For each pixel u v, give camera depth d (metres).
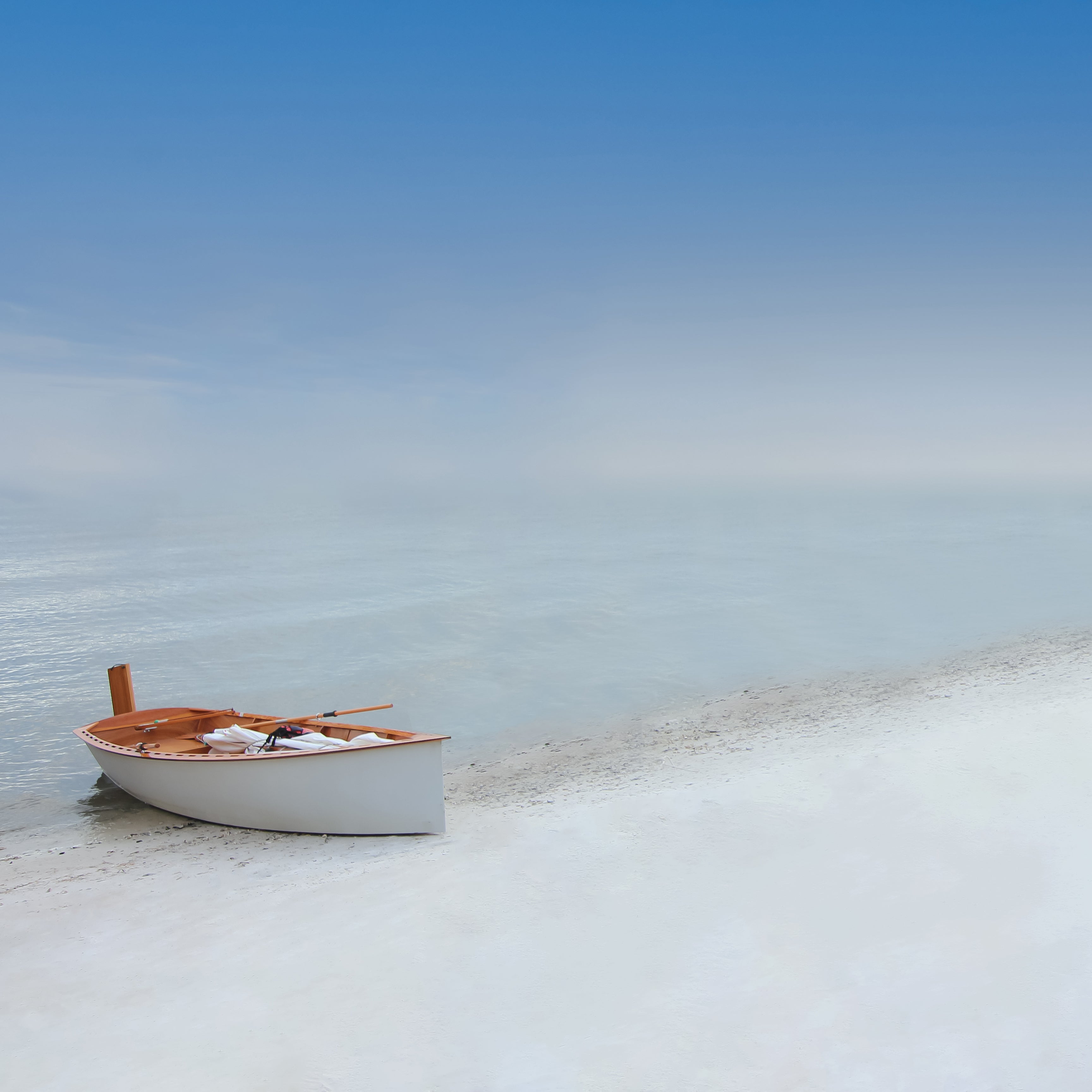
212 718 12.23
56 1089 4.80
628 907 6.72
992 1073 4.36
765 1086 4.40
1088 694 13.28
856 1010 5.01
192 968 6.27
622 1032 5.01
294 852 9.02
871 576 37.69
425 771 8.99
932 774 9.40
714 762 11.48
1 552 69.06
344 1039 5.16
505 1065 4.77
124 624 29.34
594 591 35.22
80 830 10.40
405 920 6.82
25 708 18.05
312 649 23.98
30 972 6.39
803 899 6.59
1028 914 5.99
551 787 11.05
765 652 21.25
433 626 27.23
